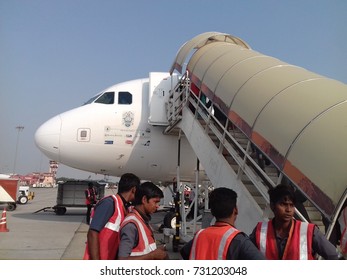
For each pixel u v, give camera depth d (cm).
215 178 827
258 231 380
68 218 2002
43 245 1150
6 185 2452
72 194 2270
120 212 437
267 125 583
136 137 1450
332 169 431
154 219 2159
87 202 1742
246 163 744
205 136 914
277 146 540
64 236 1330
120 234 386
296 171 485
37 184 10338
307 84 594
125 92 1509
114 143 1441
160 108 1407
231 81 776
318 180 444
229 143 858
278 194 365
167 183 1777
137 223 388
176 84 1316
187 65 1119
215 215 347
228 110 734
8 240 1217
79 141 1438
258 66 751
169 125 1320
